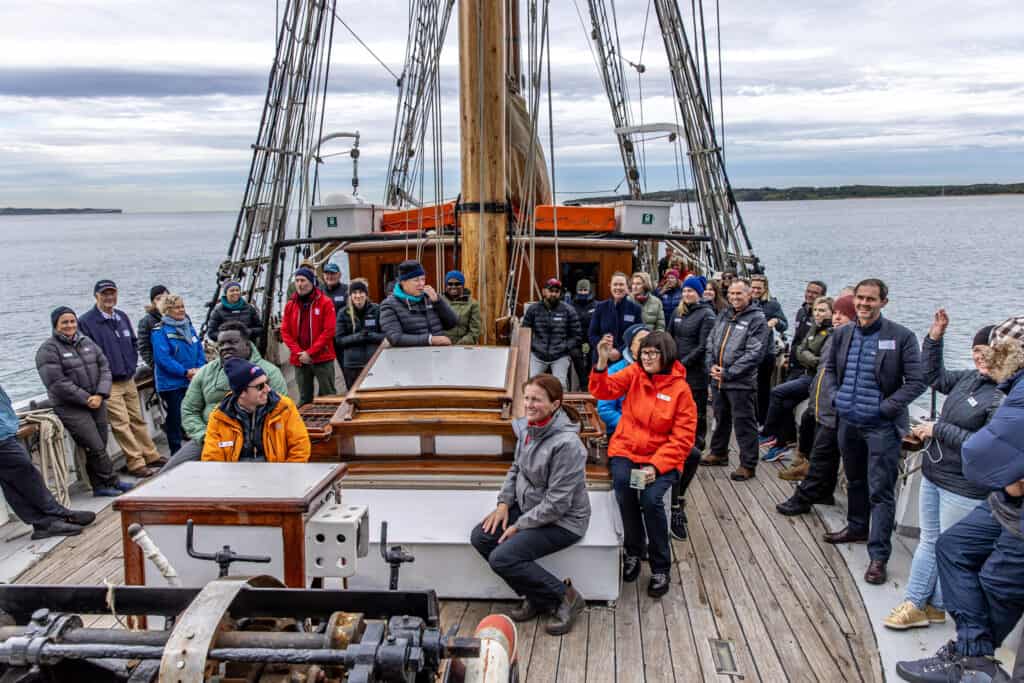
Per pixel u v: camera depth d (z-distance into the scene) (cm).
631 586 452
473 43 586
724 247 1111
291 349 732
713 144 1069
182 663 178
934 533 399
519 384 512
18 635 191
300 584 284
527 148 786
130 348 659
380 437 473
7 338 2828
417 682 200
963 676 344
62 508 549
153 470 665
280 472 318
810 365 659
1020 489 325
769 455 695
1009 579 335
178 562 287
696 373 677
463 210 621
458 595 422
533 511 389
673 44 1144
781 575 467
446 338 570
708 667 371
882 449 458
